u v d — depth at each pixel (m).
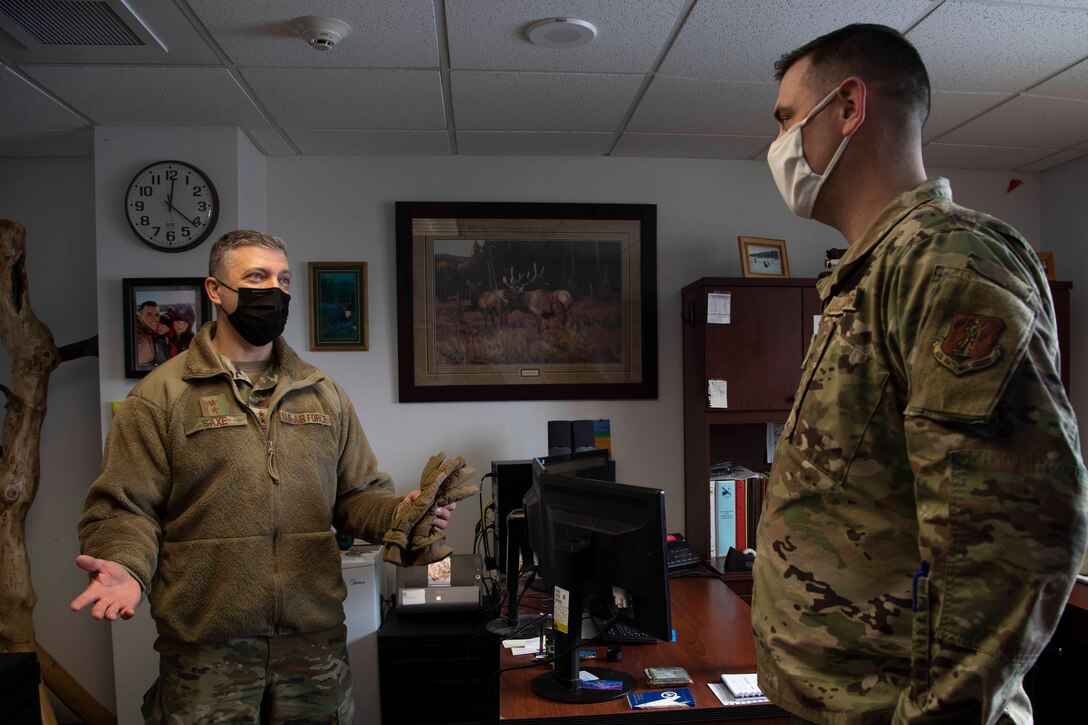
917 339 0.76
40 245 2.98
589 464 2.36
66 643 2.94
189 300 2.63
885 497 0.83
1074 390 3.13
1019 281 0.73
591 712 1.46
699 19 1.90
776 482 0.96
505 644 1.85
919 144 0.96
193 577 1.44
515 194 3.11
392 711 2.50
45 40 1.98
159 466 1.48
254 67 2.17
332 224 3.05
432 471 1.61
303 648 1.53
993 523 0.67
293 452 1.56
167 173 2.64
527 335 3.10
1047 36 1.98
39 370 2.65
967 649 0.68
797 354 2.87
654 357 3.14
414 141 2.88
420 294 3.05
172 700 1.45
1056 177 3.23
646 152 3.08
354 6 1.82
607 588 1.54
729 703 1.47
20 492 2.61
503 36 1.99
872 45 0.94
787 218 3.23
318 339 3.02
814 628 0.88
